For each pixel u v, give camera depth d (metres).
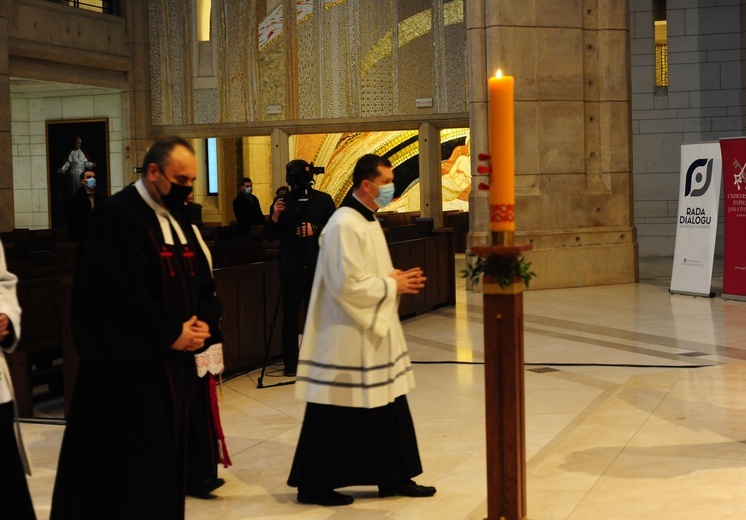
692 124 17.50
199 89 18.36
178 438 3.57
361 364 4.32
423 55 16.88
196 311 3.65
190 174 3.56
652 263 16.52
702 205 11.95
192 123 18.42
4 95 15.59
